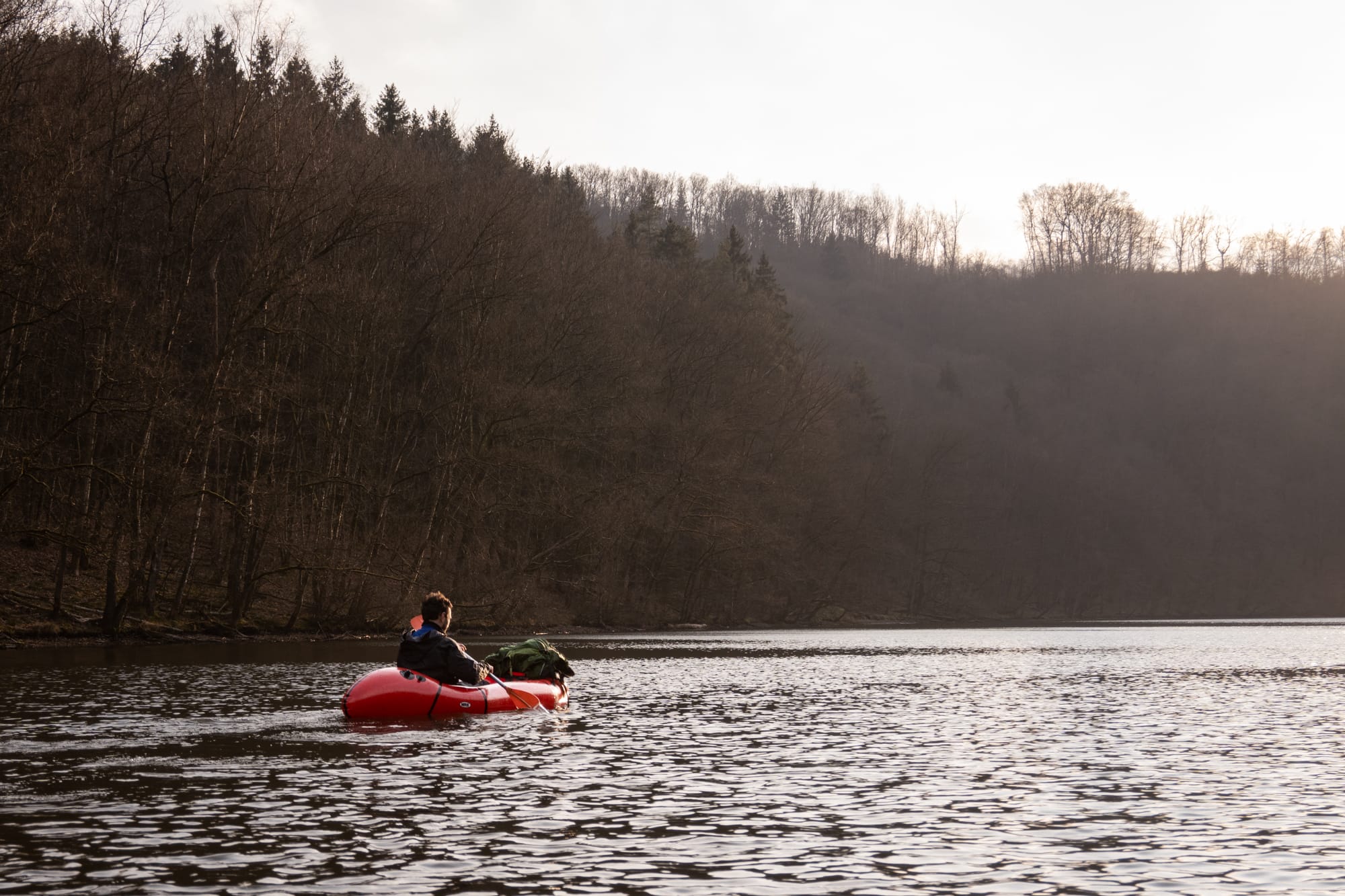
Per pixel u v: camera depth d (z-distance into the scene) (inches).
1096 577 4520.2
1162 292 5890.8
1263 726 663.8
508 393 1932.8
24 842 329.7
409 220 1775.3
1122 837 352.2
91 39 1440.7
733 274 3646.7
